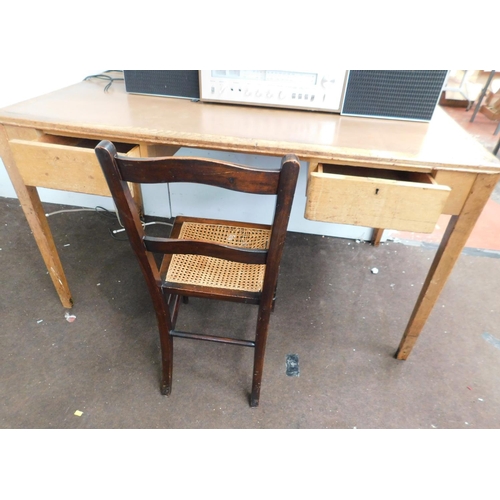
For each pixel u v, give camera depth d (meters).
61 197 1.94
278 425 0.99
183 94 1.20
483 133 3.17
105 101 1.14
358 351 1.21
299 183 1.63
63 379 1.08
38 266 1.51
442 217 2.02
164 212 1.88
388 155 0.82
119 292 1.40
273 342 1.23
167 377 1.01
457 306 1.41
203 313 1.34
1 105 1.54
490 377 1.14
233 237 1.07
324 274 1.56
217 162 0.56
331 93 1.08
